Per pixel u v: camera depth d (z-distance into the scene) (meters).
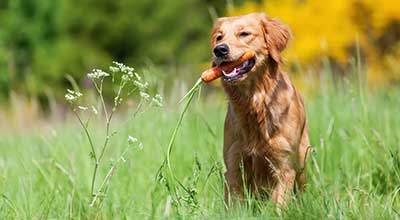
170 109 11.15
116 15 39.41
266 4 26.84
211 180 8.23
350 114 10.20
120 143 9.74
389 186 8.34
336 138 9.31
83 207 7.62
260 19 8.48
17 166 9.56
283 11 26.36
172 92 11.30
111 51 39.62
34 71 37.34
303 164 8.60
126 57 39.62
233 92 8.40
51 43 39.31
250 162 8.41
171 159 9.31
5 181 8.45
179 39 39.97
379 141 8.94
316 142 9.46
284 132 8.29
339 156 9.08
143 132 9.88
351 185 8.45
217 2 38.12
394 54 25.38
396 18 25.64
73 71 37.84
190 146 9.61
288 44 8.55
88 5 39.47
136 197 8.30
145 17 39.91
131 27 39.44
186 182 8.29
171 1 39.88
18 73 36.28
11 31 39.31
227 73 8.09
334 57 25.20
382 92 12.45
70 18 39.38
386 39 25.98
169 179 8.29
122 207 7.73
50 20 39.72
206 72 8.03
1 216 7.39
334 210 6.96
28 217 7.47
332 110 10.33
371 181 8.37
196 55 38.06
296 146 8.39
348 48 25.98
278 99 8.33
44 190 8.29
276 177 8.32
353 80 10.79
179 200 7.30
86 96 11.91
